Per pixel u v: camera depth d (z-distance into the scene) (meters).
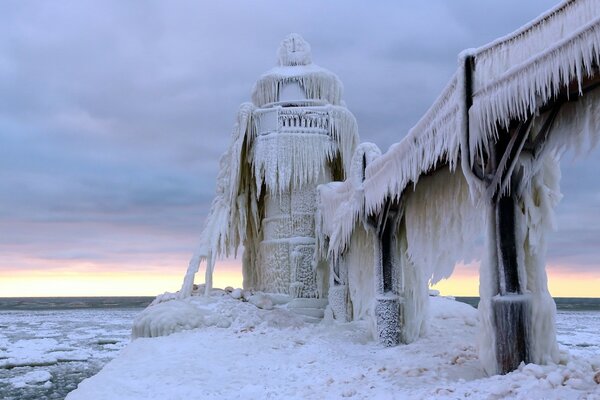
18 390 16.17
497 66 7.74
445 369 8.54
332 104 19.36
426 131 9.60
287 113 18.31
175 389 8.84
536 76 6.88
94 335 35.12
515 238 8.05
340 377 8.98
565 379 6.46
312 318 16.25
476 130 7.95
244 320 15.27
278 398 7.96
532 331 7.89
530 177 8.00
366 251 14.80
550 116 7.55
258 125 18.53
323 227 16.78
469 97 8.12
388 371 8.89
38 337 33.72
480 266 8.50
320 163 18.11
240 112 18.58
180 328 14.70
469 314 16.36
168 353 11.81
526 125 7.52
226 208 18.17
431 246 11.45
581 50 6.23
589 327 40.75
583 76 6.50
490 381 7.04
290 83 19.06
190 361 10.79
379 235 12.85
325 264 17.28
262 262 18.25
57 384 17.12
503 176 7.93
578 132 7.34
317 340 13.02
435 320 15.58
